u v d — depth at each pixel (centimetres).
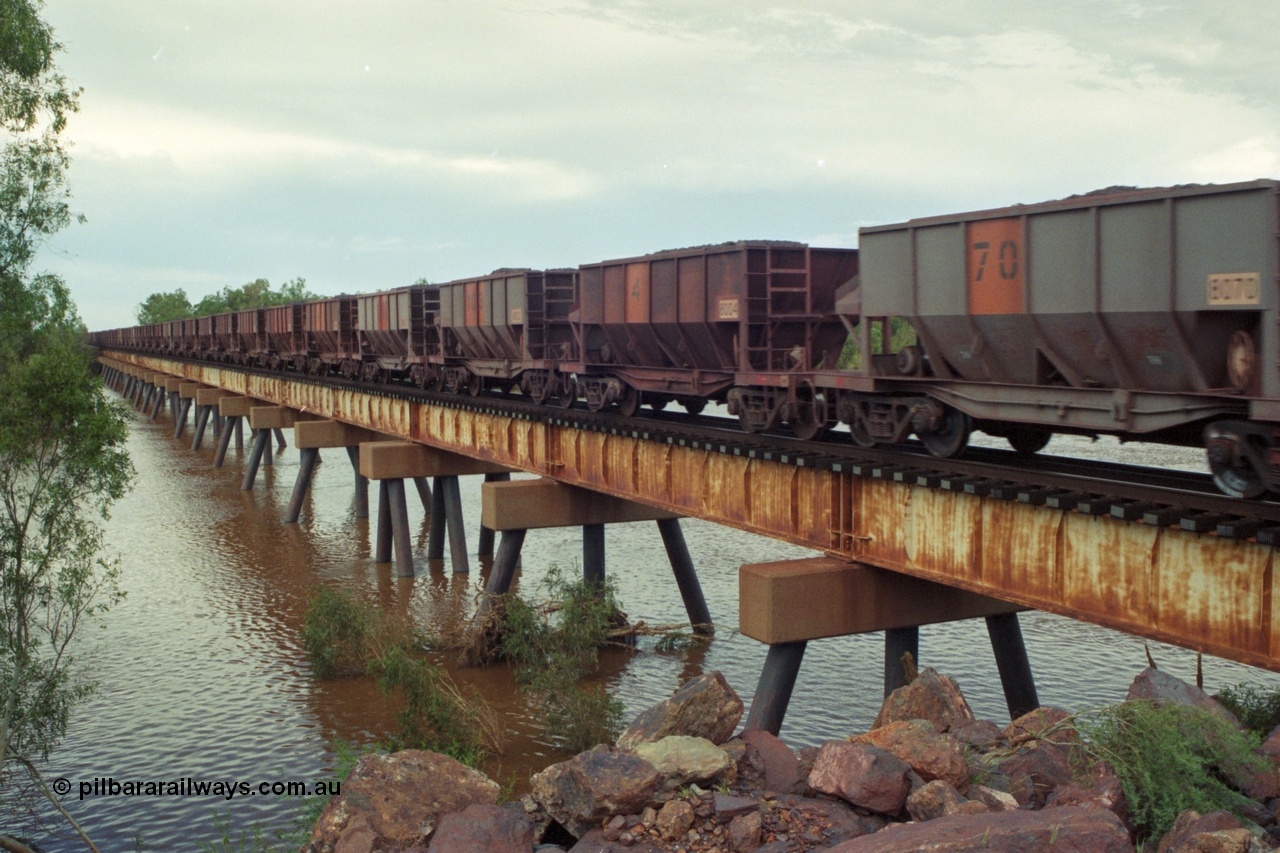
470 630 2512
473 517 4462
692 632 2620
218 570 3500
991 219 1314
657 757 908
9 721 1803
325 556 3725
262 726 2109
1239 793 880
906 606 1659
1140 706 927
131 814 1744
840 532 1648
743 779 930
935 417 1473
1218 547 1100
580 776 881
